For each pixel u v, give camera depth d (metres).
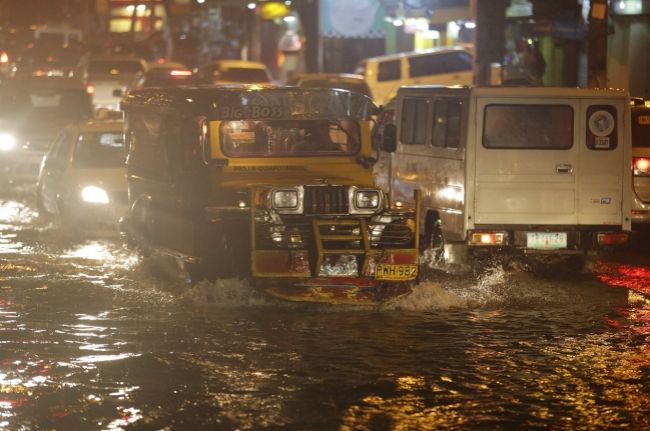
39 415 9.73
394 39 60.09
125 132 19.77
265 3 57.09
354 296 14.64
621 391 10.73
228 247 15.48
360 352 12.20
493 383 10.97
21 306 14.64
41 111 33.09
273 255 14.51
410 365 11.64
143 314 14.18
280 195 14.64
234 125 16.03
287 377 11.09
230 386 10.73
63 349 12.21
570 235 17.53
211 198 15.84
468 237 17.39
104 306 14.70
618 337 13.17
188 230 16.44
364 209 14.90
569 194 17.50
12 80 33.59
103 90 47.25
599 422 9.73
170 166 17.17
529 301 15.48
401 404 10.19
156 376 11.09
